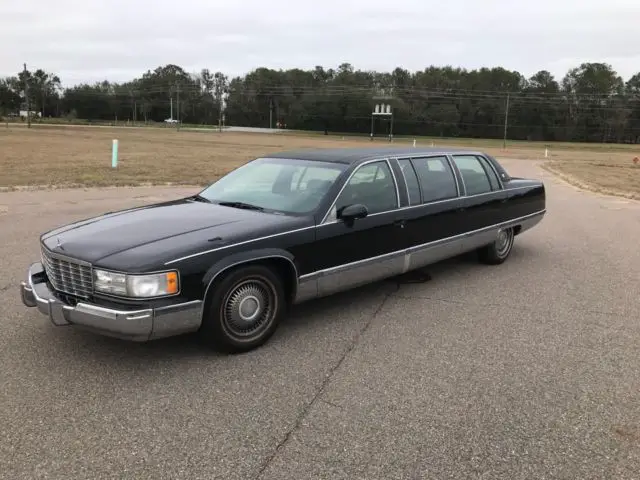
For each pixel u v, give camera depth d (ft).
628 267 23.94
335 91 453.17
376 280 17.61
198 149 131.03
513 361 13.94
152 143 153.89
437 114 434.71
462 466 9.61
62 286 13.42
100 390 12.07
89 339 14.78
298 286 15.08
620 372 13.42
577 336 15.72
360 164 17.43
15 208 36.63
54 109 503.61
